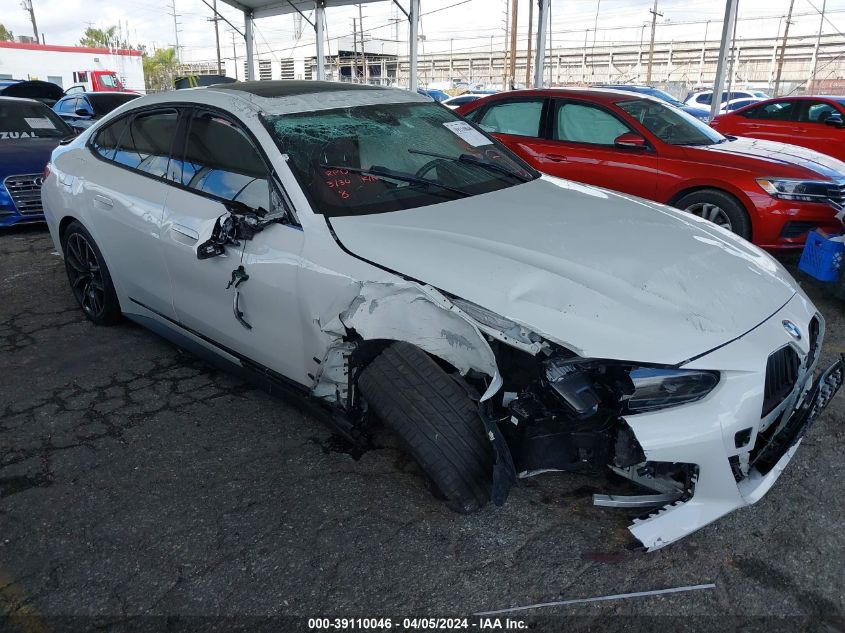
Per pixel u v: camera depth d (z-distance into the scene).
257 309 2.99
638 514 2.59
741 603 2.18
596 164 6.22
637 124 6.09
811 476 2.82
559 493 2.72
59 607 2.21
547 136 6.59
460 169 3.39
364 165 3.14
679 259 2.62
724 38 14.09
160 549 2.46
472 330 2.29
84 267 4.39
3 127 7.60
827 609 2.15
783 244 5.47
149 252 3.57
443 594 2.24
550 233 2.75
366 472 2.89
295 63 50.12
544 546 2.44
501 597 2.22
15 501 2.73
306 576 2.32
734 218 5.58
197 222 3.21
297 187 2.89
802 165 5.55
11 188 6.76
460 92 36.53
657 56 56.31
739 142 6.44
